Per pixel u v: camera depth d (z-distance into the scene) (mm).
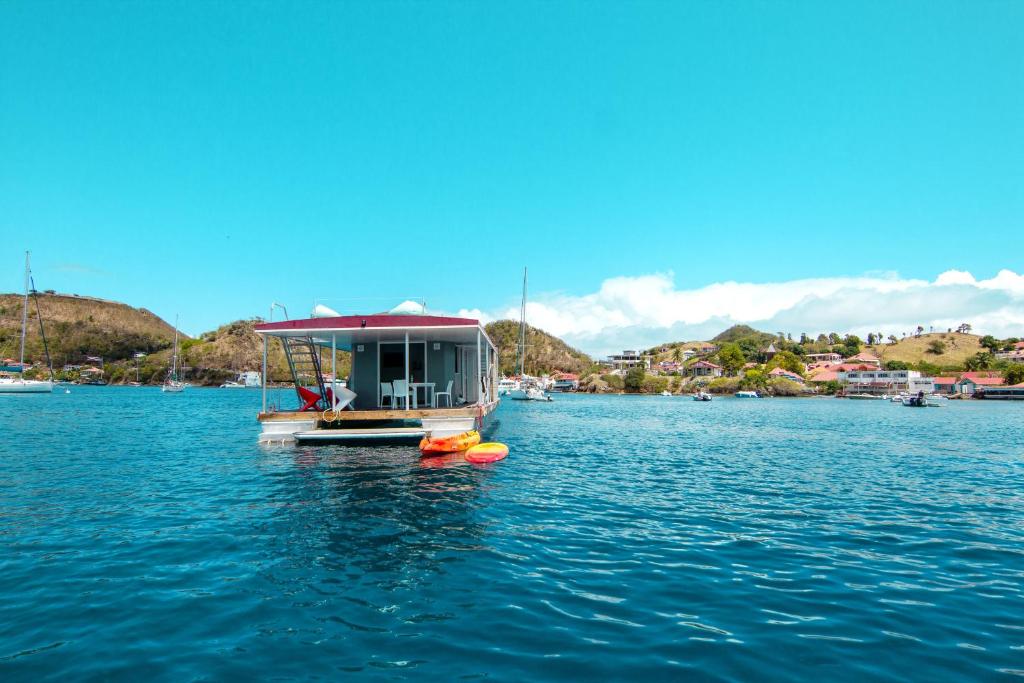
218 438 24109
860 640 5176
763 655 4828
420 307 21453
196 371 160250
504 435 26734
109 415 41062
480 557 7449
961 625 5574
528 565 7164
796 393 123188
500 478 13734
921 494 12883
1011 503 11898
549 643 4984
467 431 18969
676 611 5793
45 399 70688
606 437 26875
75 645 4887
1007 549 8391
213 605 5789
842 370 135625
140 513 9867
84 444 21656
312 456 17156
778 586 6613
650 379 137750
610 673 4457
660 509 10727
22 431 27500
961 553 8172
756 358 175250
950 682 4414
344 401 19625
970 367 139875
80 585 6367
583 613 5684
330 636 5086
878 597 6320
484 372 30547
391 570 6898
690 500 11688
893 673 4551
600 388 141375
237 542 8055
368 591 6211
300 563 7137
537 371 169250
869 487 13742
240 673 4410
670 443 24562
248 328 183375
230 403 65250
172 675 4375
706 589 6457
